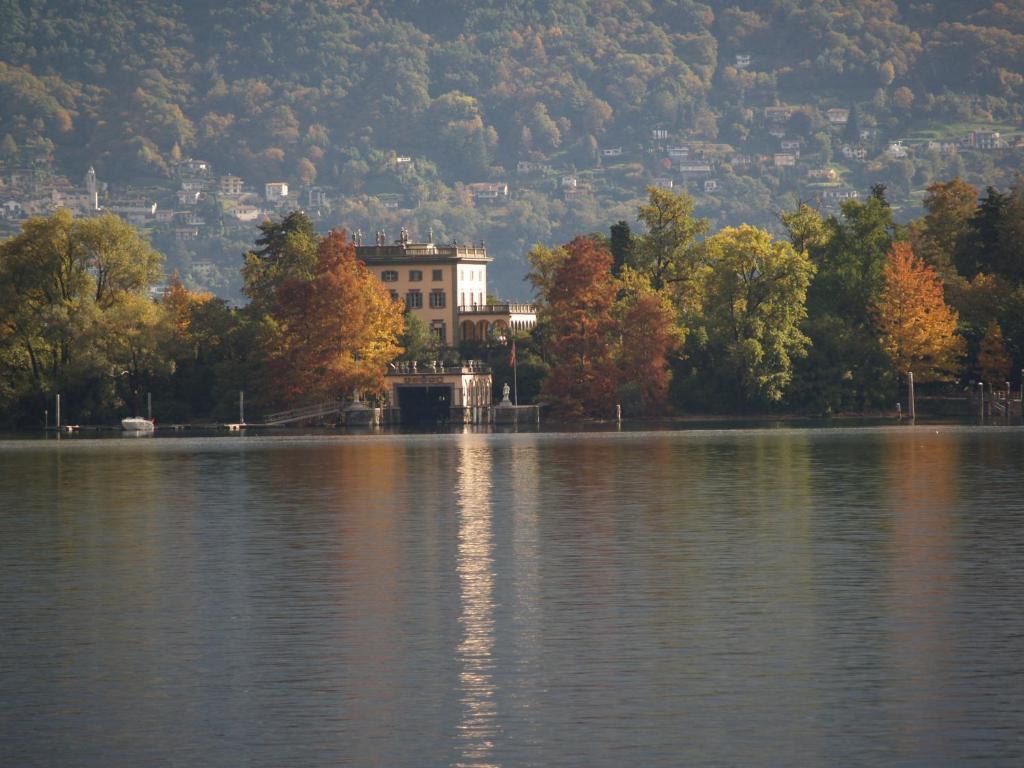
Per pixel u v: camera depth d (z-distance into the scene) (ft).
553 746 367.86
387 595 561.84
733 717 389.39
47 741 375.86
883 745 366.22
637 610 526.98
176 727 385.70
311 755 363.35
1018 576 590.96
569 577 601.21
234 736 377.91
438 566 635.66
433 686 421.18
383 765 355.97
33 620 518.78
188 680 430.20
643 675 431.43
